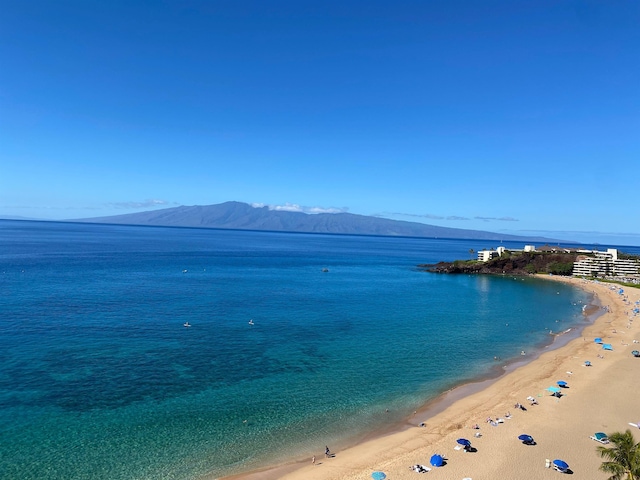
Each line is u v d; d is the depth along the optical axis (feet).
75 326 230.48
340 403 153.79
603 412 149.38
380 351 214.69
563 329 283.18
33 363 173.78
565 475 110.11
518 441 127.95
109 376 165.58
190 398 151.23
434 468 112.37
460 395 164.96
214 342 216.33
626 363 205.36
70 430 125.80
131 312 269.85
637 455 91.45
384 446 125.08
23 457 111.86
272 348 211.20
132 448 118.93
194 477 108.06
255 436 128.98
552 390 165.27
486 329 272.10
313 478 108.27
